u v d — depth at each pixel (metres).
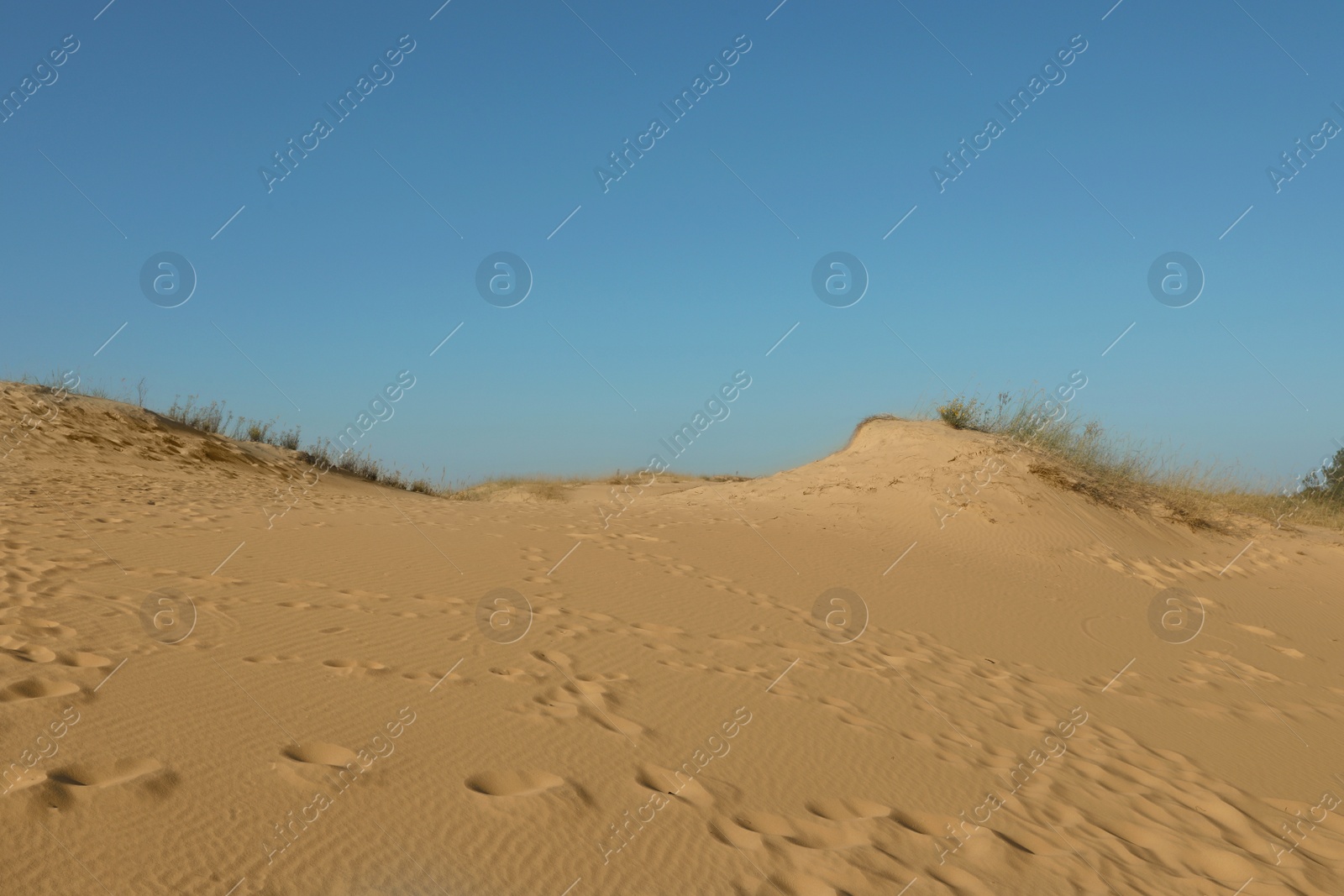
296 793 4.25
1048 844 5.05
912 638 9.05
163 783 4.13
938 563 12.45
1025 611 10.71
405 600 7.95
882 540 13.54
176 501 13.12
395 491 23.97
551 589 8.97
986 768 5.97
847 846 4.63
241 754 4.54
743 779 5.19
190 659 5.75
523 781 4.76
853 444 20.80
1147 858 5.11
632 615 8.38
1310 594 14.25
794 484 17.91
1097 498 16.67
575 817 4.44
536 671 6.41
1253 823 5.86
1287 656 10.67
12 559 7.85
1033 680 8.29
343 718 5.16
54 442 17.80
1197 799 6.11
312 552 9.53
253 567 8.60
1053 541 14.37
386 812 4.21
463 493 27.89
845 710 6.60
